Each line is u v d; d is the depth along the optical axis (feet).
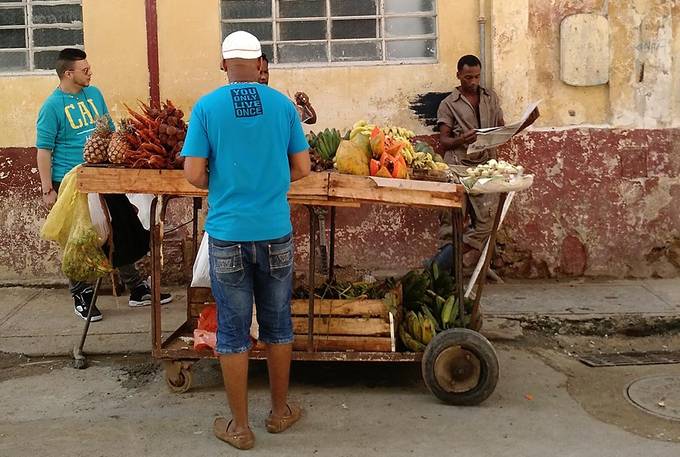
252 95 12.81
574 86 21.75
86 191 14.38
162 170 14.29
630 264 22.13
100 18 21.58
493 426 13.91
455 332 14.58
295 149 13.26
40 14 21.93
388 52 21.98
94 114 19.84
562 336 18.89
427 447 13.10
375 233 22.09
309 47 21.99
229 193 12.73
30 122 21.79
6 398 15.47
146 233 17.89
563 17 21.53
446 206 14.38
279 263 13.05
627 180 21.85
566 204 21.90
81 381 16.28
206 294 16.83
